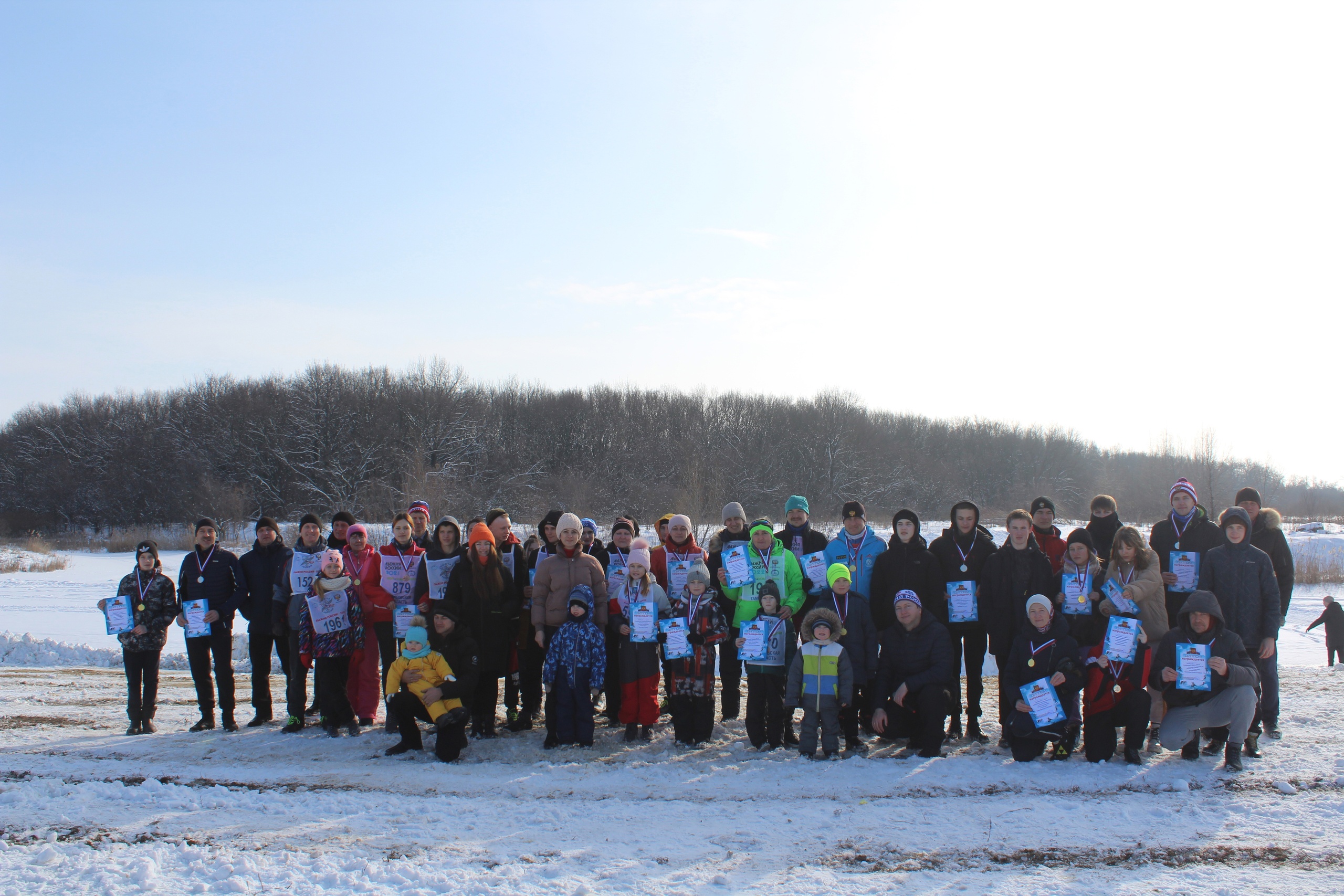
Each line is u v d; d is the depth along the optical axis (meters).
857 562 8.43
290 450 59.75
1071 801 6.43
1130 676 7.29
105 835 6.02
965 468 76.69
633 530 9.36
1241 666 7.08
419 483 47.31
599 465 62.22
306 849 5.74
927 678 7.62
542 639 8.23
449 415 62.06
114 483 60.25
